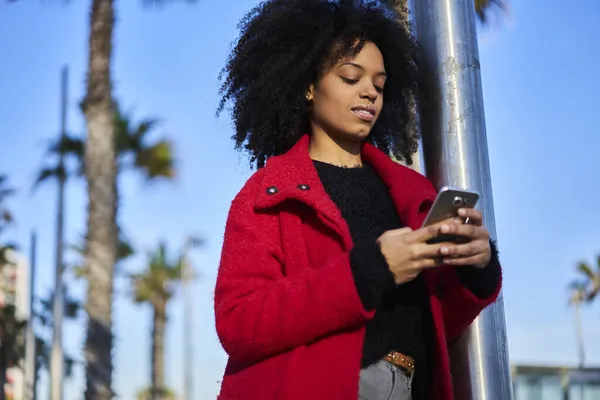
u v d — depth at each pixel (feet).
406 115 8.93
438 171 8.22
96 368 45.16
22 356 91.40
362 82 7.76
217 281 7.01
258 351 6.58
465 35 8.46
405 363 6.97
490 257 6.81
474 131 8.25
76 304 98.84
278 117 8.53
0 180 94.02
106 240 46.50
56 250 75.10
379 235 7.32
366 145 7.91
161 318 129.59
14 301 100.63
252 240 7.04
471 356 7.60
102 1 46.91
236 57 8.86
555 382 86.74
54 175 69.15
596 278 158.92
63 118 67.26
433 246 6.34
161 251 133.08
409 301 7.07
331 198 7.41
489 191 8.16
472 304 7.05
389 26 8.38
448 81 8.33
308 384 6.47
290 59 8.21
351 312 6.33
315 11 8.30
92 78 46.68
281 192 7.06
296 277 6.57
